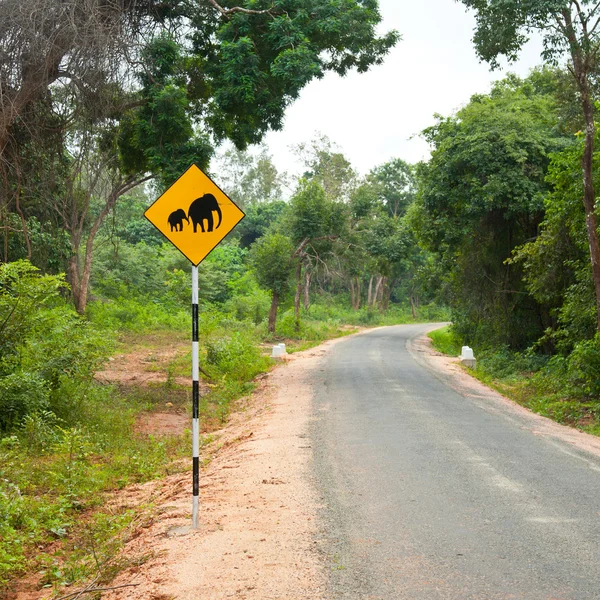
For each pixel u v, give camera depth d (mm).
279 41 18453
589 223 17000
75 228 29938
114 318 37188
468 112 30016
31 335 13070
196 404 6215
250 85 18156
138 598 4441
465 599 4223
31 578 5914
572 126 24438
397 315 89812
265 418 13406
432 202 30469
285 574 4672
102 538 6691
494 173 28703
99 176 25562
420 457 8883
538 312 31656
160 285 49844
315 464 8523
